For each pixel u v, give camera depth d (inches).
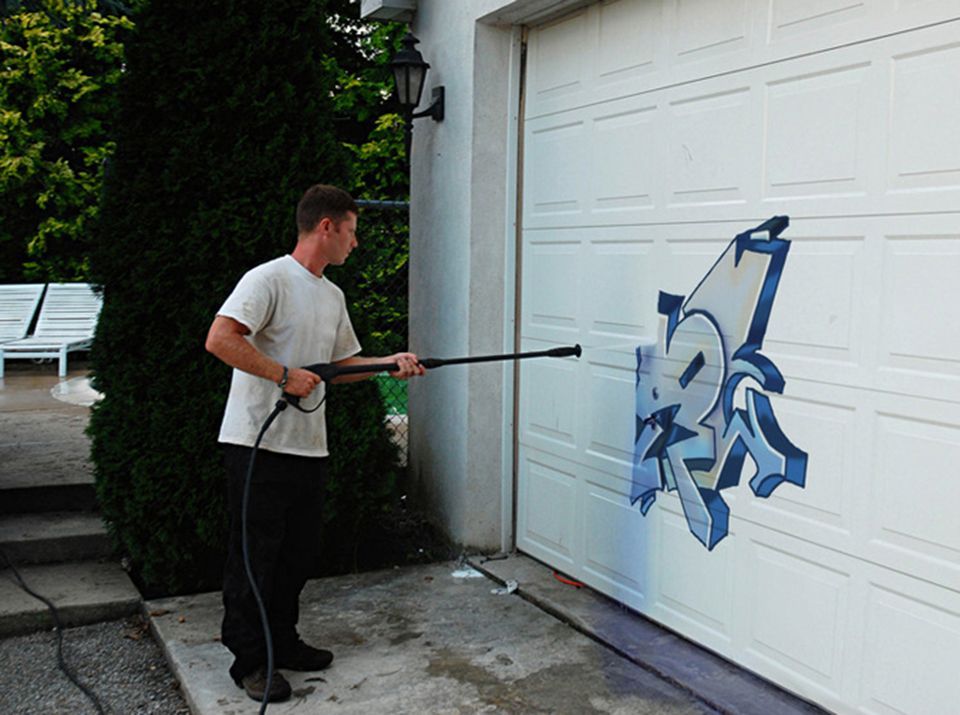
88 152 437.7
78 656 150.9
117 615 164.6
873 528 109.7
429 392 199.0
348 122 448.1
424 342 201.6
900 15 104.7
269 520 125.6
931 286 102.4
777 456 122.3
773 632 124.4
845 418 112.8
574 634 147.9
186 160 162.6
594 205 157.9
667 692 127.3
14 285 405.4
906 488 105.7
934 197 101.7
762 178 123.6
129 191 163.0
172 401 163.6
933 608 103.3
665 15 140.3
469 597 164.9
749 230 125.8
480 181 179.0
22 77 416.5
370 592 167.8
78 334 386.9
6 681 142.5
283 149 168.4
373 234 226.7
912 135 103.9
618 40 150.9
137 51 162.9
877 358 108.6
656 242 143.3
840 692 114.7
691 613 139.5
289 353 126.2
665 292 141.7
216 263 164.2
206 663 138.3
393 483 182.9
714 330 132.2
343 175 175.3
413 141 205.3
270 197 167.0
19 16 416.8
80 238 421.7
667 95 140.3
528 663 137.1
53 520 191.3
